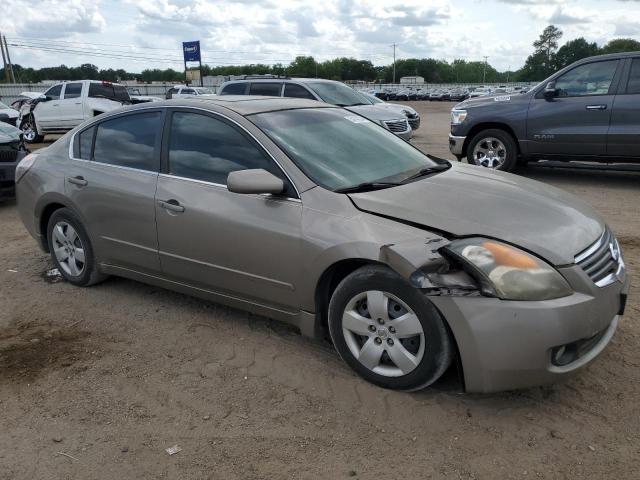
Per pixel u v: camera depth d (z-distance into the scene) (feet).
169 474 8.73
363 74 492.95
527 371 9.09
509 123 30.17
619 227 20.94
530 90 30.01
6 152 26.66
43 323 14.05
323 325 11.46
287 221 11.13
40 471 8.86
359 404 10.23
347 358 10.94
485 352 9.12
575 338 9.11
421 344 9.80
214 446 9.32
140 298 15.34
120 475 8.74
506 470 8.52
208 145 12.80
